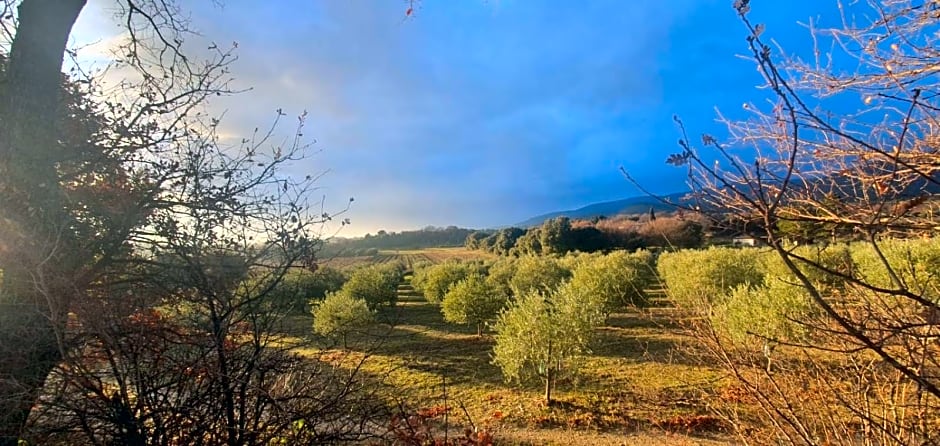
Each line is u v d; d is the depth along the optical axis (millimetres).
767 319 7086
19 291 2309
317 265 2773
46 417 2127
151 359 2234
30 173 2664
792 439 2520
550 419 9391
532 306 11352
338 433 2514
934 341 1614
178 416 2188
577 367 10953
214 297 2400
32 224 2504
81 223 2760
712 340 2900
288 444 2400
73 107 3064
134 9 4191
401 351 15227
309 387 2602
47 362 2191
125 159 2918
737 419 3002
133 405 2135
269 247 2734
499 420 9406
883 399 2281
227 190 2840
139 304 2438
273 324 2607
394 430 2838
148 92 3148
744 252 17750
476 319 17953
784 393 2625
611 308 17031
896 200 1606
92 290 2531
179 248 2621
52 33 3072
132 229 2791
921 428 2068
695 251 20094
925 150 1691
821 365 2633
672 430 7848
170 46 4371
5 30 2986
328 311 14742
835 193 1665
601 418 9047
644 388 9914
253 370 2459
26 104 2814
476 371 12922
